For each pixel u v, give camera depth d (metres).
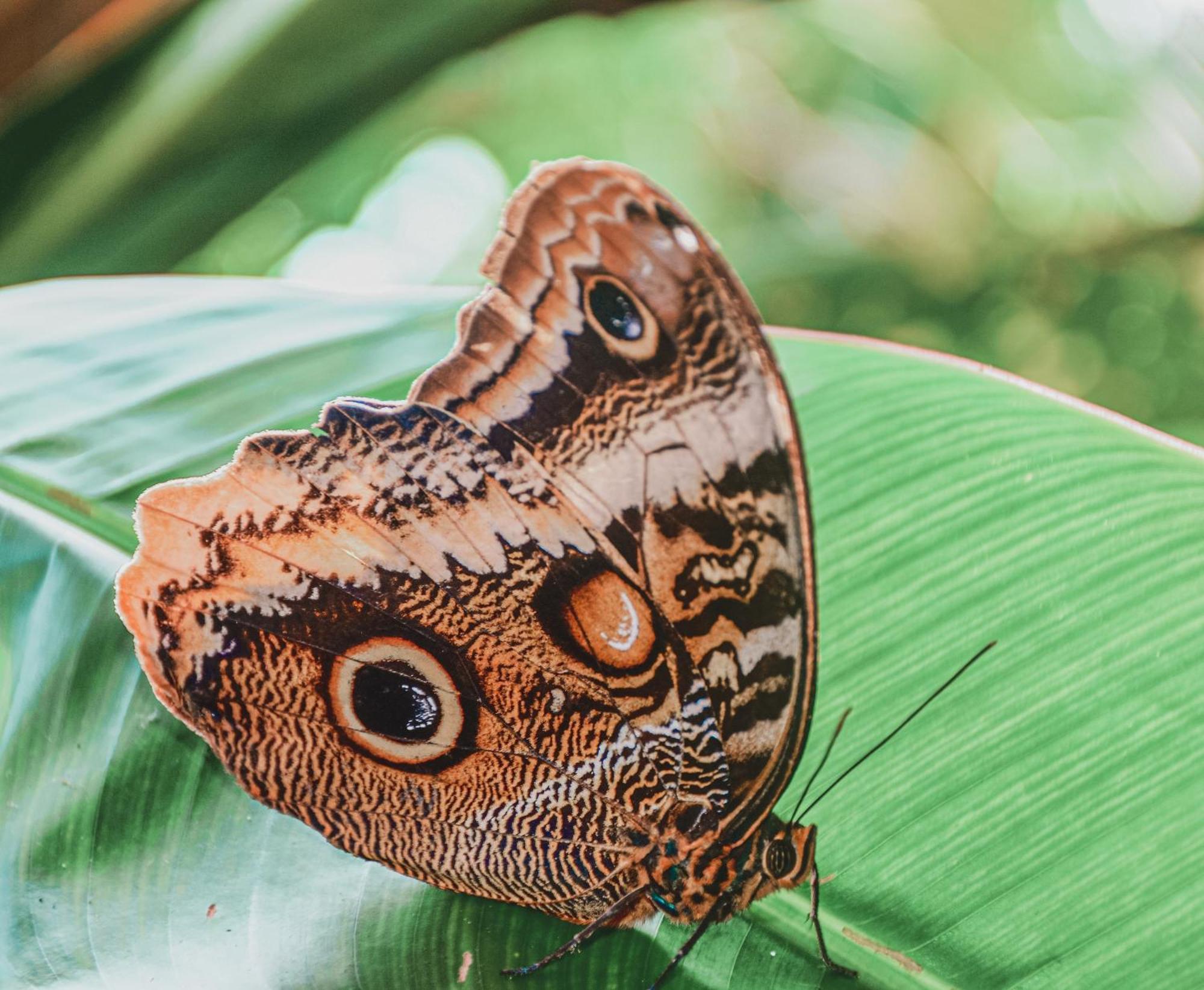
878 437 0.36
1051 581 0.35
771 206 1.18
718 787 0.34
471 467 0.33
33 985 0.33
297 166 0.44
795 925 0.34
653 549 0.33
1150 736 0.34
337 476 0.33
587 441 0.33
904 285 0.93
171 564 0.33
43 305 0.38
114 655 0.35
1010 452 0.35
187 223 0.44
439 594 0.33
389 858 0.34
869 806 0.35
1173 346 0.91
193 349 0.37
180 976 0.33
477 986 0.34
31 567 0.35
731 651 0.33
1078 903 0.34
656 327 0.33
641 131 1.27
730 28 1.16
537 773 0.34
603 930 0.34
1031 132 0.91
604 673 0.34
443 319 0.37
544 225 0.33
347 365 0.37
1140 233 0.85
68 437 0.36
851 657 0.35
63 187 0.43
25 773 0.35
